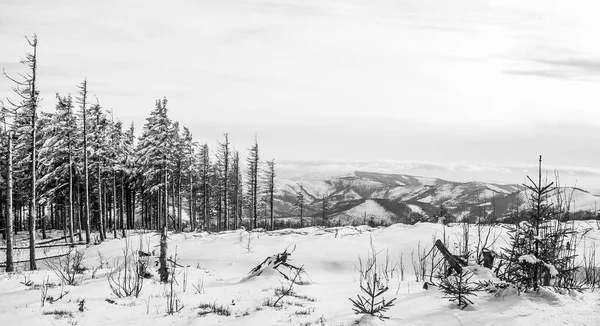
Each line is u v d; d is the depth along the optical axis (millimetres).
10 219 21781
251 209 57938
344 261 21109
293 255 22828
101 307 11078
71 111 38250
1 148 37469
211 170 58062
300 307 11102
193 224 60000
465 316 8273
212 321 9680
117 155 44531
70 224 37188
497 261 13523
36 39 23594
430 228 25156
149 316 10336
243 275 19828
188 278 17141
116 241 32312
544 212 9562
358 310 10039
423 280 14945
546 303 8375
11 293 12820
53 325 9297
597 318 7488
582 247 16359
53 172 38562
